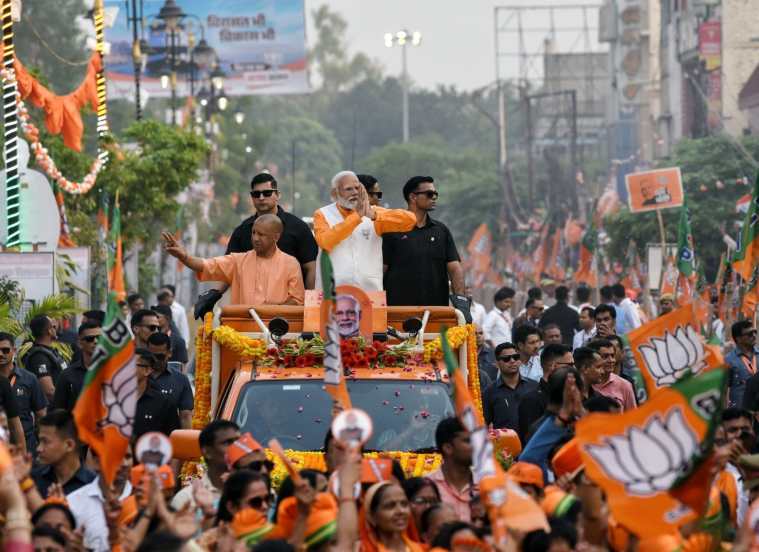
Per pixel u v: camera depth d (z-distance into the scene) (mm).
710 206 62031
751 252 24484
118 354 11633
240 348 17031
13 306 27047
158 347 19484
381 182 153500
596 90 151125
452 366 10875
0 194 31156
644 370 14203
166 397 18516
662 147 94188
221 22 79812
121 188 49906
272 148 185375
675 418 10469
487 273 78750
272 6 79688
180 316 35219
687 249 31250
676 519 10461
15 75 30250
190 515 11172
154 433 11023
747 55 79750
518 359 20547
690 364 14125
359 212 18453
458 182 137250
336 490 11500
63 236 38125
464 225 128750
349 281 18422
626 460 10539
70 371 19734
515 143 172500
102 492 12656
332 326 12219
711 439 10406
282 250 20359
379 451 15875
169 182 51406
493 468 10633
